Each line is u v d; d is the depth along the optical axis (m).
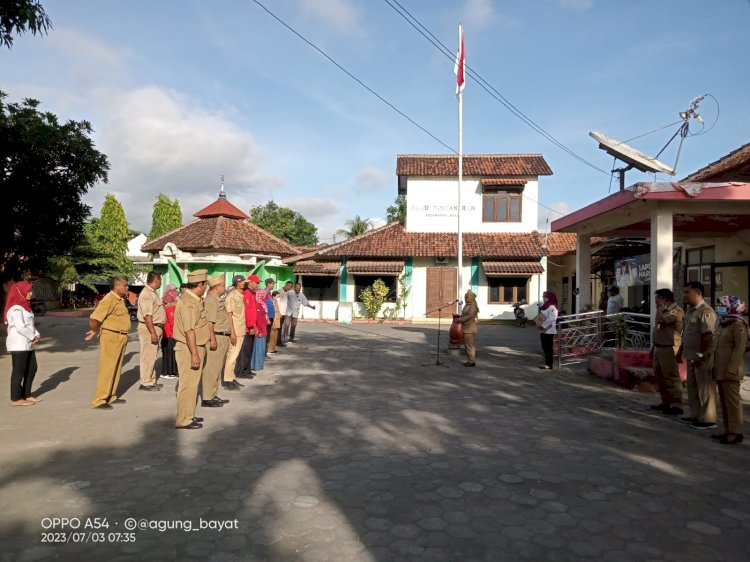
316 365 11.54
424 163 28.86
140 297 8.66
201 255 22.08
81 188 13.28
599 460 5.38
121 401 7.81
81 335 17.41
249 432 6.26
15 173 12.34
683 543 3.66
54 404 7.61
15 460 5.21
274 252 23.12
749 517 4.09
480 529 3.83
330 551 3.49
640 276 15.77
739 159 12.53
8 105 12.16
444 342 16.73
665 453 5.63
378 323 26.08
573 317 11.84
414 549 3.53
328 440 5.96
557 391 8.95
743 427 6.68
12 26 9.59
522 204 27.53
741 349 5.99
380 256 26.78
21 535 3.69
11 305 7.56
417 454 5.50
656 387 8.92
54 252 14.11
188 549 3.52
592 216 11.60
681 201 9.59
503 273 25.47
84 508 4.12
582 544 3.63
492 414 7.29
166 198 48.91
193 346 6.26
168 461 5.21
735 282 13.90
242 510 4.11
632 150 12.05
